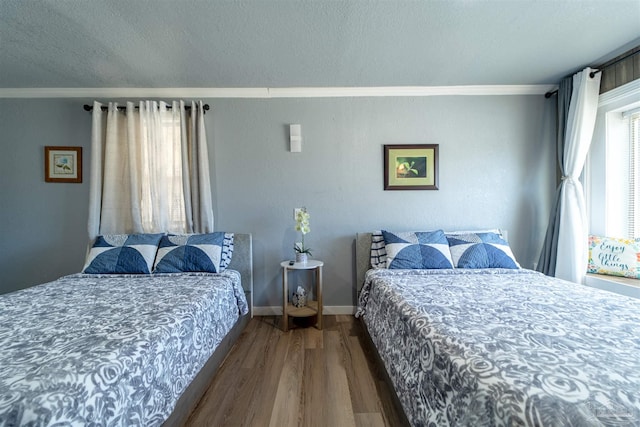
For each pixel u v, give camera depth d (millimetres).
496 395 741
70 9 1632
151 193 2600
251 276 2723
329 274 2814
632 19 1773
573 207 2453
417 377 1155
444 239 2494
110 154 2596
